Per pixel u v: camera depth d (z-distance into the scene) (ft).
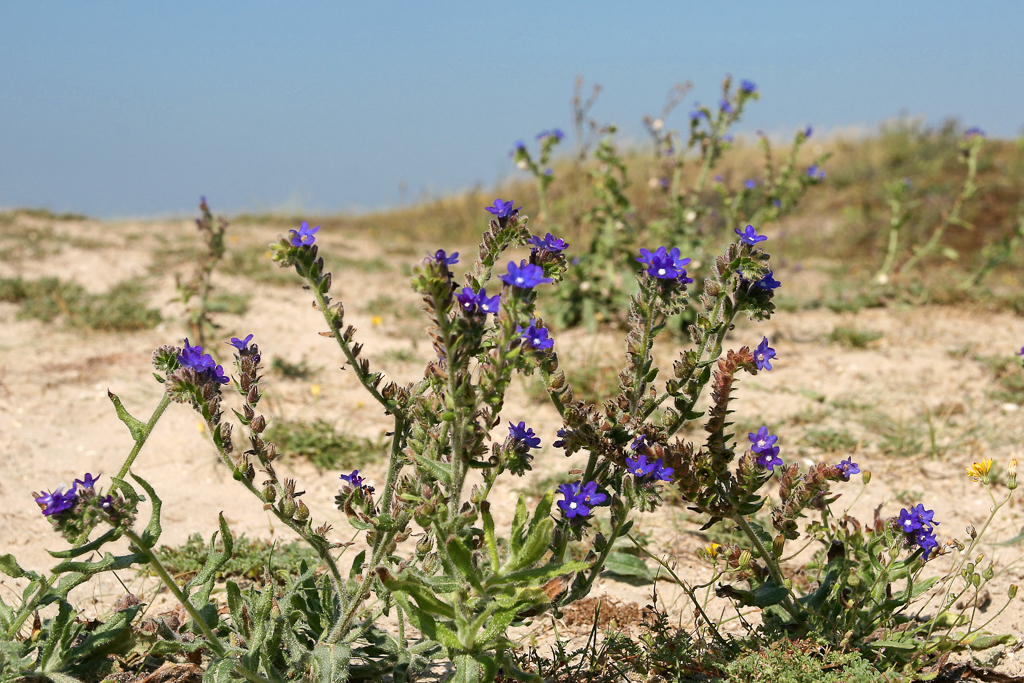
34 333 23.52
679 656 9.18
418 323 26.08
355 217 57.36
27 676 8.09
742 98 24.67
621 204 24.90
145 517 13.44
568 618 10.75
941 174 49.39
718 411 8.92
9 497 13.80
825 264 37.65
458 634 7.55
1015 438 16.83
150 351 22.25
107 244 36.27
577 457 16.22
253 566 11.57
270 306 27.32
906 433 17.13
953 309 27.27
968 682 9.30
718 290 8.80
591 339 23.57
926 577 11.85
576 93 24.91
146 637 8.45
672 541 13.00
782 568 12.10
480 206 56.90
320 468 15.71
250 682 7.73
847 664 8.88
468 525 7.90
